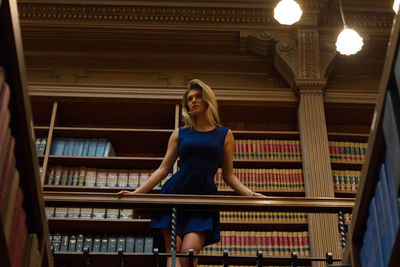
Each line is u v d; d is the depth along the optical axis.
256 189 5.33
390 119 1.51
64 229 5.06
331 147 5.60
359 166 5.54
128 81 6.41
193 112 3.08
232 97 5.93
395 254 1.52
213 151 2.95
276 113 6.07
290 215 5.15
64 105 5.92
